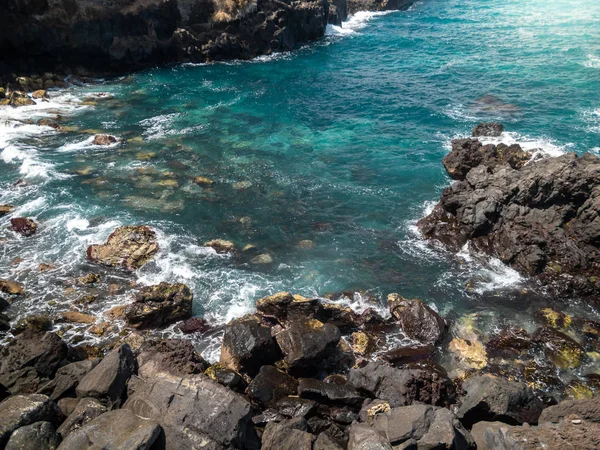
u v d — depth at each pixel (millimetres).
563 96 42156
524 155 30797
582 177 24312
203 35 58469
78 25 50594
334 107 43906
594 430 13773
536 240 23750
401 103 43750
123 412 14312
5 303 21391
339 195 30484
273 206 29391
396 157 34625
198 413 14203
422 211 28750
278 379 17500
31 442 13164
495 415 15672
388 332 20609
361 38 67750
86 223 27188
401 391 16625
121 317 21062
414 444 13836
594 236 23422
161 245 25469
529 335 20266
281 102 45438
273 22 61625
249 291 22719
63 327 20422
